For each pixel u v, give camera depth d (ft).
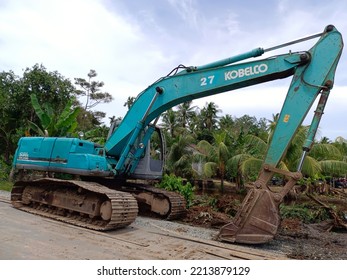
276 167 20.59
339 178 98.99
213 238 21.95
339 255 19.83
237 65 22.39
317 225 31.22
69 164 26.04
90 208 23.24
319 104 20.24
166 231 23.32
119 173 27.07
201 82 23.49
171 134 108.68
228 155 75.20
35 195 27.25
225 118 145.38
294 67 20.90
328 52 20.43
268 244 21.58
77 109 50.98
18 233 19.15
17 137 58.18
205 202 38.19
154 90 25.57
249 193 20.67
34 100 52.01
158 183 36.60
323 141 85.10
